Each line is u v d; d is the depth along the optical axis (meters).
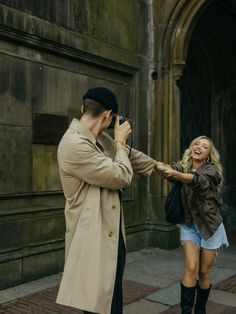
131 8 6.22
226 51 8.70
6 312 3.67
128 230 6.02
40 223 4.73
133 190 6.23
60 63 5.09
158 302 4.01
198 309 3.30
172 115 6.41
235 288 4.45
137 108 6.36
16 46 4.51
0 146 4.33
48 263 4.79
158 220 6.36
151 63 6.54
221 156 8.85
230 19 8.23
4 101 4.37
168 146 6.40
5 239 4.32
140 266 5.34
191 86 8.11
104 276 2.07
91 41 5.42
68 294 2.07
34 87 4.71
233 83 8.95
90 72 5.56
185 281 3.13
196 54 8.38
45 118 4.86
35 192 4.74
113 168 2.09
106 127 2.27
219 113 8.86
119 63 5.92
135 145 6.31
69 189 2.15
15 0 4.41
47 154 4.91
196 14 6.27
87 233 2.08
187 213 3.12
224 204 8.75
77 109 5.31
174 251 6.19
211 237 3.11
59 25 4.98
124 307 3.86
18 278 4.42
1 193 4.34
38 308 3.78
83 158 2.06
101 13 5.64
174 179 3.10
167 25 6.33
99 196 2.13
